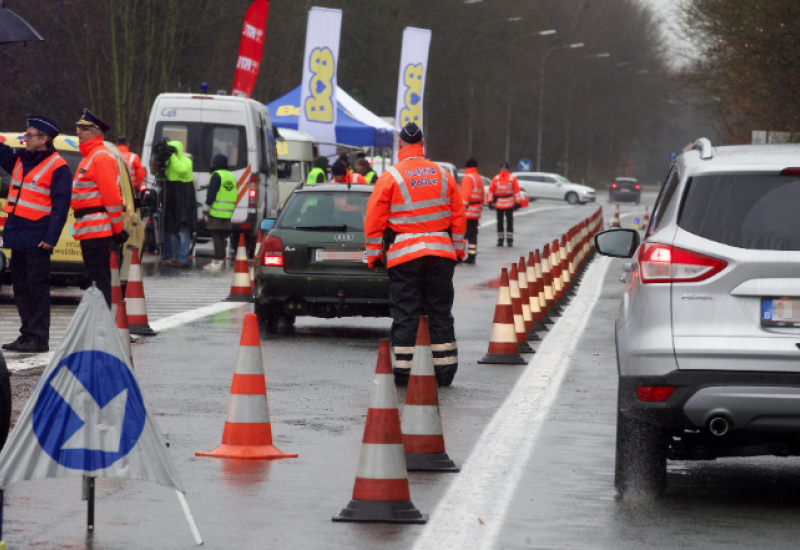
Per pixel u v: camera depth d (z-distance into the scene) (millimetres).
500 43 168125
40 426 10500
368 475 11938
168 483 10688
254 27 61812
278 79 113688
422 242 20422
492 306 36250
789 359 11781
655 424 12203
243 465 14352
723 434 12000
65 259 31828
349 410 18219
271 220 28562
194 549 10734
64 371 10578
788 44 59625
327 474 13922
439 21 158750
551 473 14195
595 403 19484
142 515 11898
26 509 12070
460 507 12477
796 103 61438
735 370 11875
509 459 14953
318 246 27281
